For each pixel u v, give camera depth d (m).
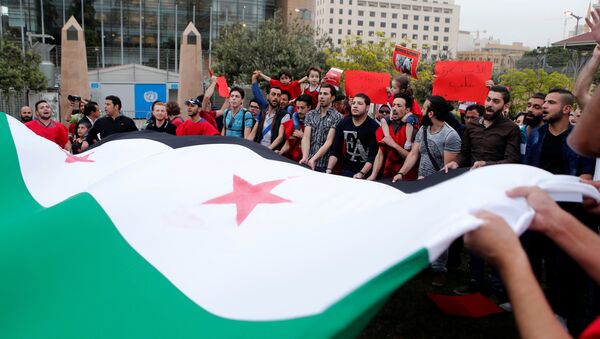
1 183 3.88
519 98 25.06
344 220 1.74
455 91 7.41
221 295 1.86
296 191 2.82
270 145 7.55
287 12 56.44
